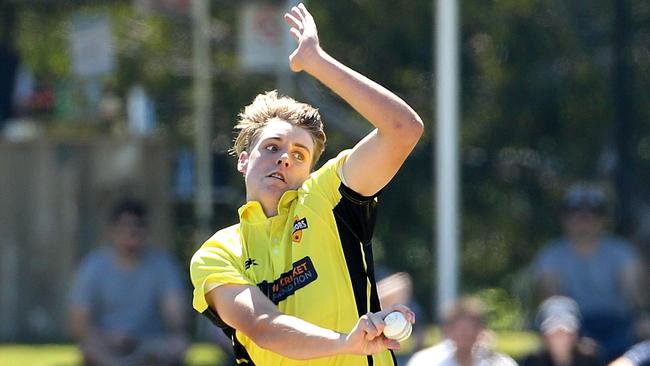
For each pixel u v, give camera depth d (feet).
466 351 100.89
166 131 185.98
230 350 116.16
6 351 147.84
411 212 177.37
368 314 41.88
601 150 173.47
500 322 204.64
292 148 48.44
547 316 107.86
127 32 191.72
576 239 124.06
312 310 46.83
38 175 156.46
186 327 160.15
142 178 155.74
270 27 157.17
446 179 124.06
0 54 170.71
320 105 168.35
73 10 193.26
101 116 175.63
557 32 175.42
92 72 164.96
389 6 179.22
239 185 178.91
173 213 174.29
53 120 175.52
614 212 155.43
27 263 156.25
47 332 155.94
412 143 45.96
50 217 156.15
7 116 169.89
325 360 47.37
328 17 179.93
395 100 45.85
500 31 175.94
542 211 178.40
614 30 164.96
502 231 180.96
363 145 46.91
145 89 189.67
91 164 156.15
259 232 48.16
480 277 184.34
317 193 47.83
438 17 129.08
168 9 171.83
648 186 159.33
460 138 175.63
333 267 47.26
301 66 47.06
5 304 156.15
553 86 175.42
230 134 181.98
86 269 123.75
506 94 176.55
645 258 145.89
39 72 195.83
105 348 121.80
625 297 123.24
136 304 123.44
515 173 178.81
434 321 172.04
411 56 178.70
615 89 163.73
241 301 45.85
